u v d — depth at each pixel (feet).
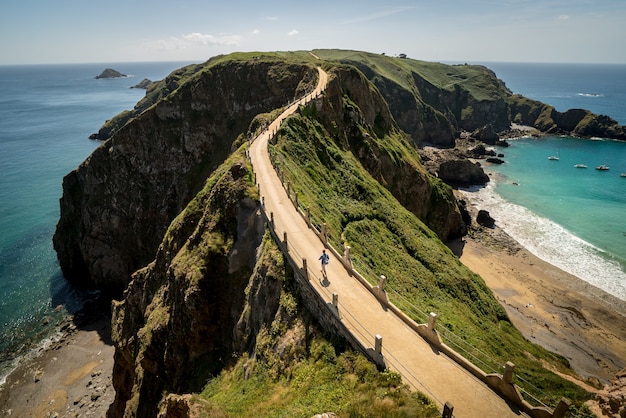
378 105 323.37
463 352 90.12
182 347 127.44
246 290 116.88
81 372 186.39
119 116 583.17
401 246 169.99
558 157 474.08
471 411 62.90
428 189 272.31
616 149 506.89
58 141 576.20
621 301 202.80
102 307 241.96
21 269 272.31
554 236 275.80
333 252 109.70
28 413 164.86
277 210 133.28
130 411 134.51
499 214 314.35
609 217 304.09
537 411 61.57
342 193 185.57
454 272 167.32
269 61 310.24
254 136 204.03
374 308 86.43
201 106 305.73
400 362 71.72
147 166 293.84
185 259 140.97
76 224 291.38
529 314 189.88
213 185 171.63
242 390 88.84
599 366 155.33
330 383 72.38
